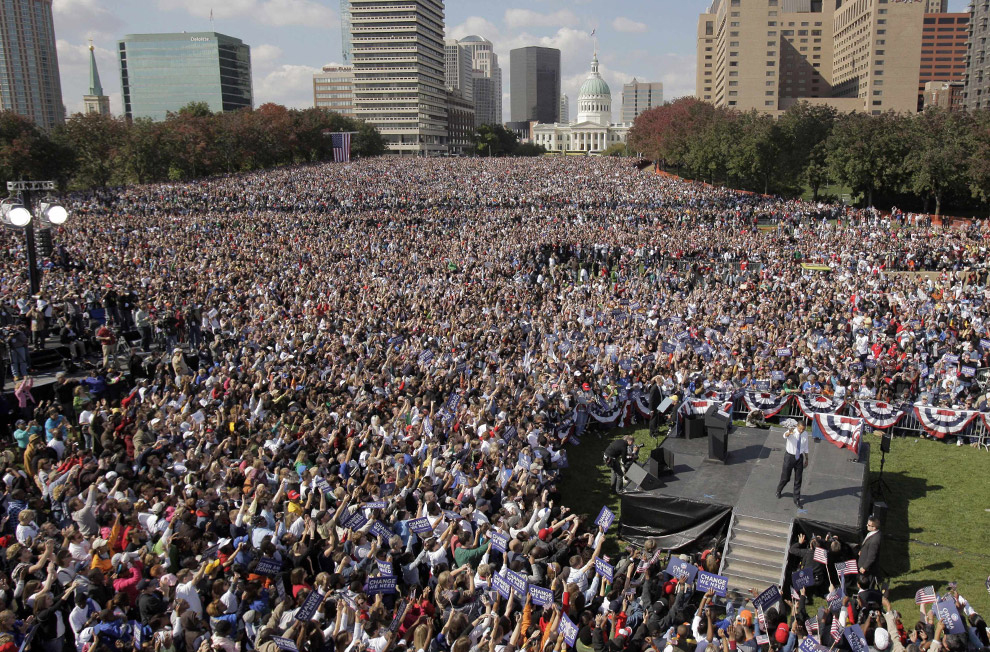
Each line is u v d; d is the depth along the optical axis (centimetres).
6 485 1680
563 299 4541
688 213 7881
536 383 2789
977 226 7125
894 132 9369
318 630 1260
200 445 1970
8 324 3034
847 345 3359
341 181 10894
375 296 4256
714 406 2388
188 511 1543
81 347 3125
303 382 2625
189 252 5397
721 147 11375
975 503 2292
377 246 6109
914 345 3356
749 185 12688
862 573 1680
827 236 6488
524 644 1355
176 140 12638
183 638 1236
